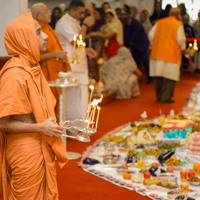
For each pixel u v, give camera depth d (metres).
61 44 5.37
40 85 2.45
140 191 3.52
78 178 3.93
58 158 2.48
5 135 2.45
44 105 2.40
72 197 3.46
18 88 2.28
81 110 5.16
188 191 3.40
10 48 2.40
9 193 2.44
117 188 3.65
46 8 4.90
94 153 4.73
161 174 3.75
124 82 9.04
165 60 8.13
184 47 8.05
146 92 9.92
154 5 13.11
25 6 4.01
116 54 9.49
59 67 4.98
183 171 3.71
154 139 4.93
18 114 2.29
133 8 13.01
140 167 4.12
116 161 4.27
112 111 7.54
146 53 11.18
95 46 10.20
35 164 2.35
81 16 5.39
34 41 2.38
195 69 14.05
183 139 4.66
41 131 2.31
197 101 8.40
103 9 11.32
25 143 2.34
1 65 3.12
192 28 9.94
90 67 9.20
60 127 2.33
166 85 8.34
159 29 8.17
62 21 5.33
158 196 3.39
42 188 2.41
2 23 3.95
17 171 2.34
